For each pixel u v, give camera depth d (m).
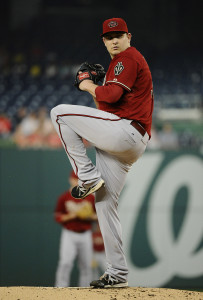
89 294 13.08
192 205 28.84
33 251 28.61
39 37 86.31
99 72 14.06
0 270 28.55
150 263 28.66
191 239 28.78
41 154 28.91
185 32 87.44
